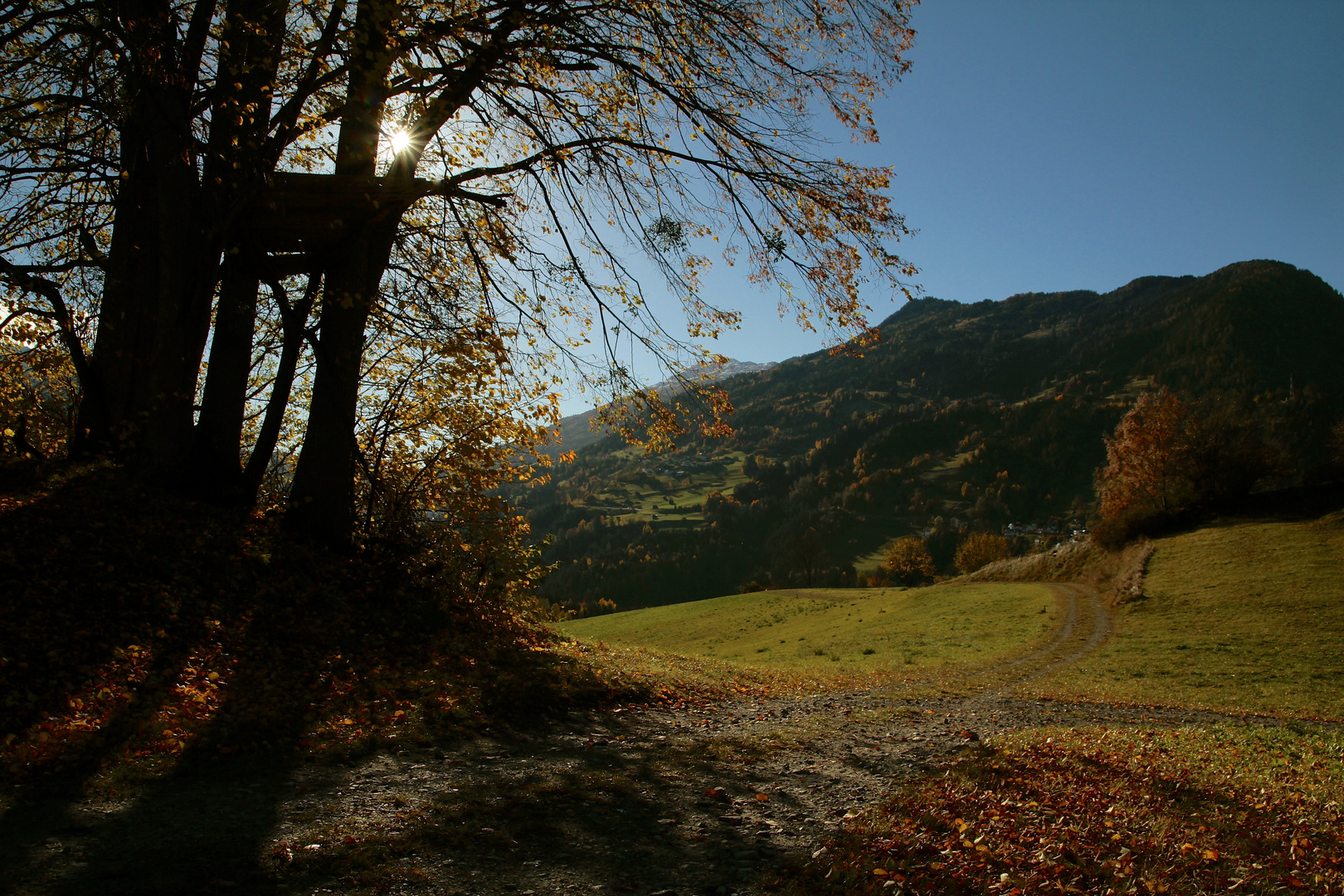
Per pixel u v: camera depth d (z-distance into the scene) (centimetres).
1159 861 462
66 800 476
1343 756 905
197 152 1065
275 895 362
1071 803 585
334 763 605
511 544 1462
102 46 966
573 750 720
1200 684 1917
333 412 1185
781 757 745
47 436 1388
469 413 1411
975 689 1677
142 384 1118
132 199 1140
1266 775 763
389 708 776
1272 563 3409
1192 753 877
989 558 8962
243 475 1193
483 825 482
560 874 416
